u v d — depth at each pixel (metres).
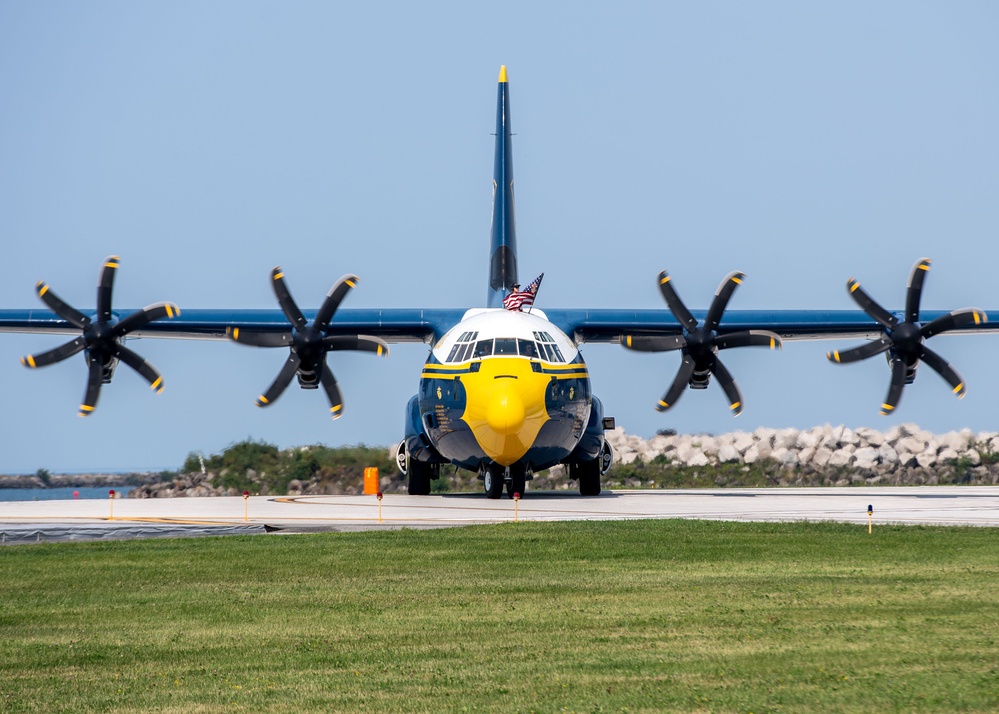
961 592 50.19
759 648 40.31
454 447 106.94
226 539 73.06
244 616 47.56
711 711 32.97
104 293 109.56
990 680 35.44
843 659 38.38
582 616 46.66
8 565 61.72
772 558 62.28
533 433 100.88
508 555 64.50
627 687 35.66
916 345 112.19
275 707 34.22
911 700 33.47
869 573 56.25
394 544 69.25
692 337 111.44
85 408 109.31
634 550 65.94
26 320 119.75
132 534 77.50
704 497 118.69
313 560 62.88
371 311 119.56
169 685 36.78
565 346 106.25
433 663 39.22
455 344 105.56
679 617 46.06
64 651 41.47
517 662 39.09
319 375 111.81
